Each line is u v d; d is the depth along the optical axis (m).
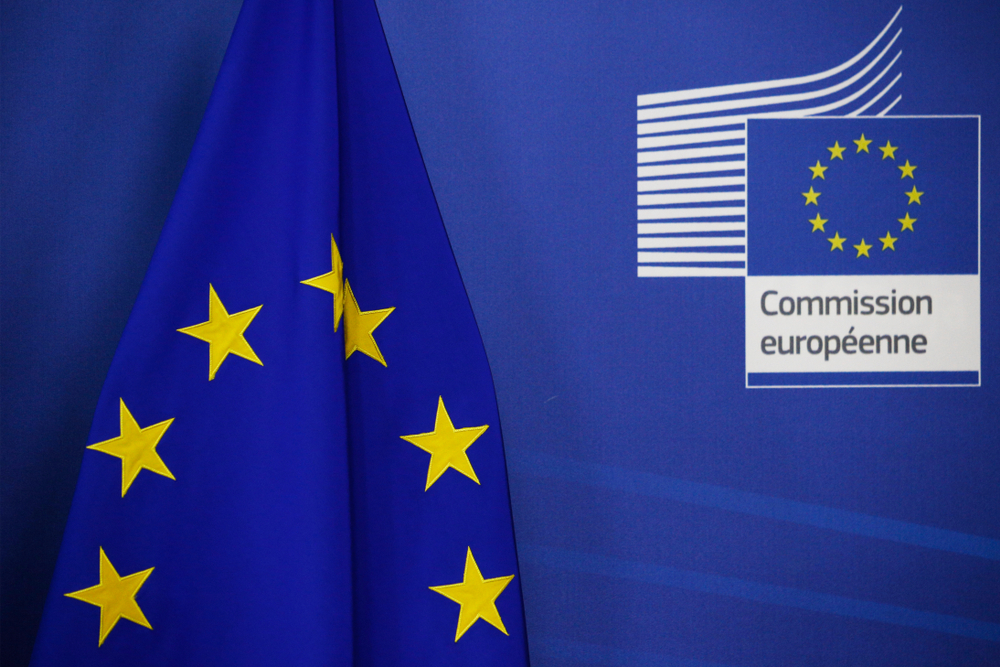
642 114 0.98
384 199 0.80
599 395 0.98
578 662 0.98
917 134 1.00
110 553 0.71
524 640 0.81
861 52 0.99
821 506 1.00
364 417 0.79
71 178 0.90
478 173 0.97
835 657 1.00
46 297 0.90
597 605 0.98
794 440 1.00
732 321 0.99
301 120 0.75
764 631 1.00
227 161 0.74
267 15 0.76
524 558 0.98
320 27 0.75
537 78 0.97
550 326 0.98
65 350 0.90
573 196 0.97
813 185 1.00
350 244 0.80
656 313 0.98
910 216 1.00
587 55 0.97
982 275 1.01
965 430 1.01
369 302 0.80
